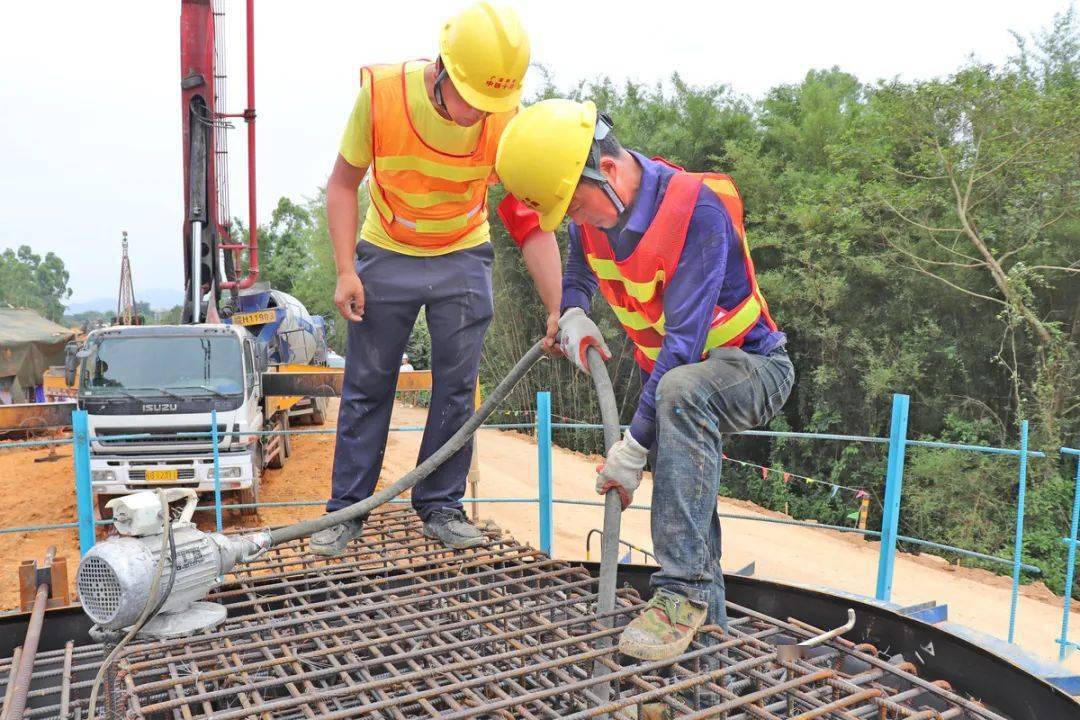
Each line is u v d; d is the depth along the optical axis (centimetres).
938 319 1108
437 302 303
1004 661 228
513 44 252
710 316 206
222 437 775
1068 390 959
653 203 208
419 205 283
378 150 270
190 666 201
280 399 1111
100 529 829
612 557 216
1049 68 1116
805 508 1166
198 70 943
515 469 1263
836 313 1166
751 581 313
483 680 184
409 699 174
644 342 254
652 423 210
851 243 1120
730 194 218
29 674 206
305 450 1344
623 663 224
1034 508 924
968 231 1018
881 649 271
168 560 182
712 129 1447
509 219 309
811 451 1196
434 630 217
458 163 275
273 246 4412
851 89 1638
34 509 941
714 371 212
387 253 299
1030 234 1006
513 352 1717
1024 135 1018
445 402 315
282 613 238
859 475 1139
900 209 1090
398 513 357
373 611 253
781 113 1470
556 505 1027
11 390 1755
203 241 976
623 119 1496
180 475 766
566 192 204
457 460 318
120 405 760
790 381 231
